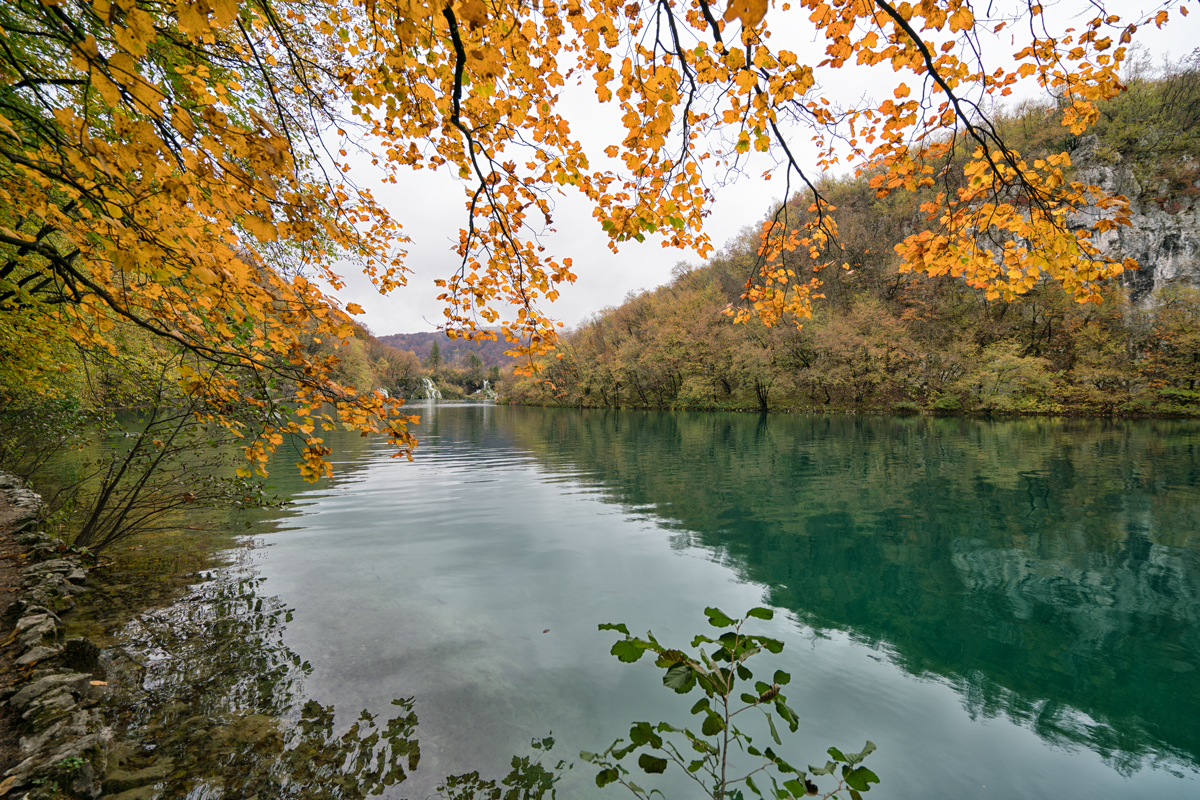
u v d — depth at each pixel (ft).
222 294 8.68
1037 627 20.21
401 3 7.34
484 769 11.66
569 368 251.19
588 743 12.76
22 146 7.50
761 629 19.72
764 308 15.14
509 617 19.88
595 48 9.26
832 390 171.22
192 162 6.91
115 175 6.40
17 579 19.39
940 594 23.36
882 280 185.98
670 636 18.58
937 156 11.34
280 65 11.46
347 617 19.44
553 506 39.68
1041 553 28.96
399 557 26.91
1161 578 25.38
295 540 29.53
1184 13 8.47
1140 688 16.10
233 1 5.67
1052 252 11.01
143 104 6.01
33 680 12.71
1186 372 133.39
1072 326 154.71
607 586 23.48
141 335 21.66
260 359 10.69
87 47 5.60
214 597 20.80
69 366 22.52
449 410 216.33
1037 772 12.41
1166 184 168.45
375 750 12.12
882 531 33.01
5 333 18.98
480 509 38.42
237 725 12.79
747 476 52.95
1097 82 9.50
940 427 105.19
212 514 34.24
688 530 33.14
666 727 6.31
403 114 10.87
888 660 17.57
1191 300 142.20
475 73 8.73
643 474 54.49
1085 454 64.90
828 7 9.25
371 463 61.93
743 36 9.32
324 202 13.02
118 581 21.83
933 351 157.38
